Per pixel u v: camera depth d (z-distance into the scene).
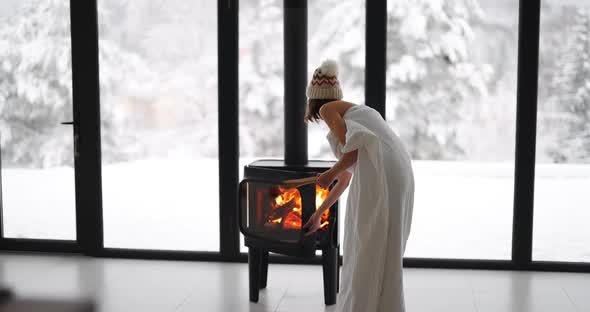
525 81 3.69
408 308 3.16
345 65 4.28
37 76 4.11
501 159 4.01
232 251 4.01
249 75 5.07
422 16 3.90
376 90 3.78
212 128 4.43
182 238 4.32
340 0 4.26
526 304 3.21
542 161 3.85
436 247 4.11
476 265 3.84
